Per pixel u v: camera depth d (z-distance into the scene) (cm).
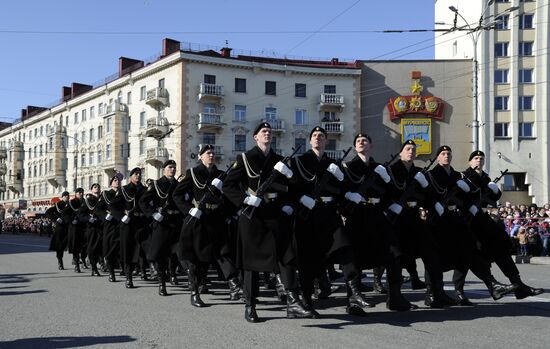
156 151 4266
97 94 5225
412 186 716
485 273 723
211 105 4234
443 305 722
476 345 522
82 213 1265
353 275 636
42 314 702
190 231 755
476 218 735
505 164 3953
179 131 4144
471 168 750
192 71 4188
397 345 522
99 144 5212
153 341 548
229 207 765
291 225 654
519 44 3928
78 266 1275
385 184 701
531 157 3944
